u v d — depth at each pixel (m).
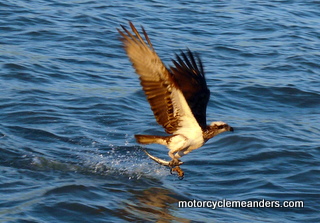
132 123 15.23
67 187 11.67
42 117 15.05
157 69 8.74
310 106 17.16
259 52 20.95
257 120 15.92
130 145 14.12
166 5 25.38
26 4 23.48
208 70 19.03
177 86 8.90
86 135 14.40
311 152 13.93
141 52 8.66
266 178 12.72
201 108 9.77
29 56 18.75
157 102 9.10
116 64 19.05
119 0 25.33
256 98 17.30
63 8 23.53
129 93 16.89
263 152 13.85
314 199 11.96
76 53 19.50
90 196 11.47
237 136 14.55
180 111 9.39
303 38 22.69
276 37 22.64
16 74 17.38
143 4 25.19
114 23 22.42
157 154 13.80
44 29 21.14
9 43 19.73
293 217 11.34
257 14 25.16
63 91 16.69
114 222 10.63
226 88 17.64
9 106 15.48
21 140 13.84
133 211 11.09
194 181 12.62
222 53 20.64
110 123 15.16
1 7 22.75
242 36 22.55
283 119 16.11
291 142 14.50
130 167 13.09
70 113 15.45
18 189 11.51
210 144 14.33
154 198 11.75
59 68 18.14
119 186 12.18
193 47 20.91
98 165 13.06
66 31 21.14
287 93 17.64
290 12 25.81
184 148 9.91
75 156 13.37
